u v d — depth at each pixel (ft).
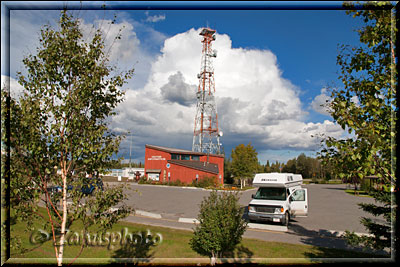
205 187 107.14
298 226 39.73
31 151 12.09
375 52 15.39
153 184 123.65
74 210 13.24
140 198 70.13
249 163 135.44
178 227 36.11
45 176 12.95
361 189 97.96
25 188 12.74
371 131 13.00
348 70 15.87
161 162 131.34
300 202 43.14
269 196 43.37
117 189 14.17
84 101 13.47
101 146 13.46
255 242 28.32
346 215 49.85
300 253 24.47
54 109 13.07
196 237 23.26
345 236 18.79
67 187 13.28
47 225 13.82
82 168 13.67
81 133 13.62
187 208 55.26
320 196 89.56
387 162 13.61
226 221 22.11
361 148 13.08
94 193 13.65
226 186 131.75
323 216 48.85
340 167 14.46
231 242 22.40
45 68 13.28
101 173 13.44
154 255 23.07
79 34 13.97
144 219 42.42
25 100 12.60
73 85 13.61
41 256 20.07
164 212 50.44
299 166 318.04
